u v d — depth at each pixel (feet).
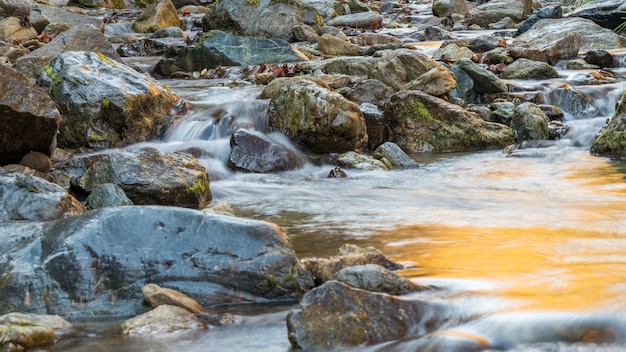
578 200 22.93
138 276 13.58
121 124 31.96
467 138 35.09
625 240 17.25
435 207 22.22
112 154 22.93
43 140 24.21
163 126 33.65
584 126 35.96
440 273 14.56
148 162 22.91
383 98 38.17
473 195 24.30
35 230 14.48
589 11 65.82
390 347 11.33
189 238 13.98
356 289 12.04
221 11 63.46
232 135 29.96
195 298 13.51
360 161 30.35
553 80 45.09
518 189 25.40
